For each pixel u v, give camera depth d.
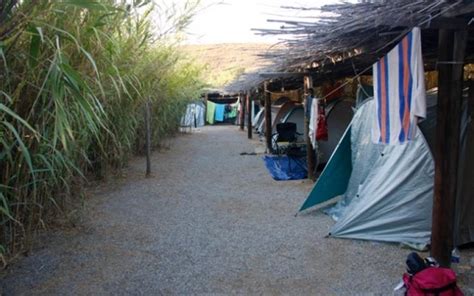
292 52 4.39
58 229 4.46
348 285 3.21
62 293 3.09
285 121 11.29
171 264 3.65
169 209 5.52
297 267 3.57
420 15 2.62
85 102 2.56
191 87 14.17
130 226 4.74
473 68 5.40
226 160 10.13
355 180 5.16
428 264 2.91
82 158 4.86
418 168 4.01
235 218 5.10
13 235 3.44
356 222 4.28
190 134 17.80
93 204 5.67
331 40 3.45
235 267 3.58
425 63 4.82
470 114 3.88
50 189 3.90
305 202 5.25
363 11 2.94
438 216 3.35
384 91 3.25
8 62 2.70
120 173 7.50
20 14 2.28
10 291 3.10
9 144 2.87
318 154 7.96
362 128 5.07
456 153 3.25
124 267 3.58
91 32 3.17
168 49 7.30
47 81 2.45
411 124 2.90
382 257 3.75
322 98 6.94
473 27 3.11
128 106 6.38
